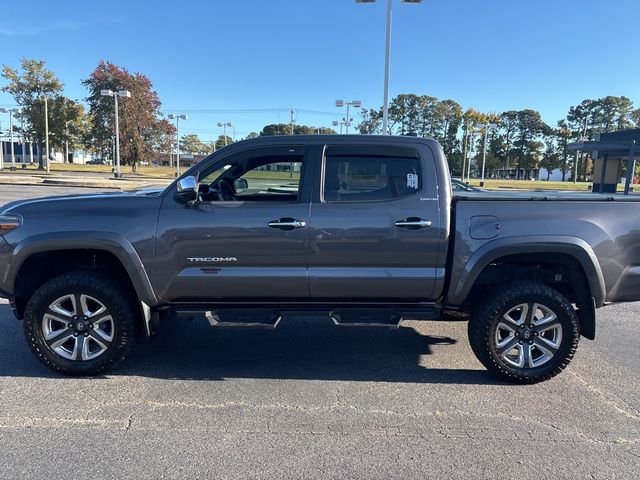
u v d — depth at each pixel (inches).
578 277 169.3
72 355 167.6
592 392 162.4
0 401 150.7
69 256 175.9
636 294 169.2
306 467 118.3
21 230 162.4
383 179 166.6
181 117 2101.4
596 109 4023.1
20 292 170.4
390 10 749.9
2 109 2186.3
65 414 142.9
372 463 120.3
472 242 163.5
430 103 3538.4
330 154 167.6
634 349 202.8
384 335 218.2
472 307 174.4
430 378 172.6
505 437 133.3
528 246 162.1
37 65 2194.9
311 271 164.9
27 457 120.6
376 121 3159.5
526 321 167.0
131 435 131.6
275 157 171.6
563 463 121.4
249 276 164.9
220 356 191.0
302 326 229.8
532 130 4173.2
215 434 132.8
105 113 2378.2
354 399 155.4
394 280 165.8
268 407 149.2
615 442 131.4
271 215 162.6
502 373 166.9
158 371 175.6
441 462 121.2
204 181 185.0
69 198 170.1
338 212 163.3
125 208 163.9
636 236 166.1
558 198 166.6
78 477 113.2
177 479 113.2
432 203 164.1
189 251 163.3
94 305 167.2
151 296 165.5
